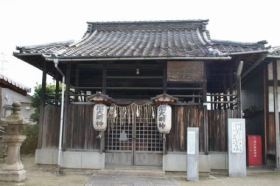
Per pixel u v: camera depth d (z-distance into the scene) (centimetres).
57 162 1234
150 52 1221
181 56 1137
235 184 997
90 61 1212
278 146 1332
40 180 1013
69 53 1230
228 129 1162
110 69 1383
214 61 1288
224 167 1188
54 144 1259
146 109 1227
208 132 1208
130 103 1230
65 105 1234
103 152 1198
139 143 1228
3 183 909
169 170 1160
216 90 1798
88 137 1216
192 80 1193
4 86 1045
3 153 1325
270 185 982
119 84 1514
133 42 1512
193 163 1069
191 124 1189
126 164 1221
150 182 1012
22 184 923
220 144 1202
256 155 1372
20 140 946
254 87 1558
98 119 1154
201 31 1667
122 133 1234
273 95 1389
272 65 1408
